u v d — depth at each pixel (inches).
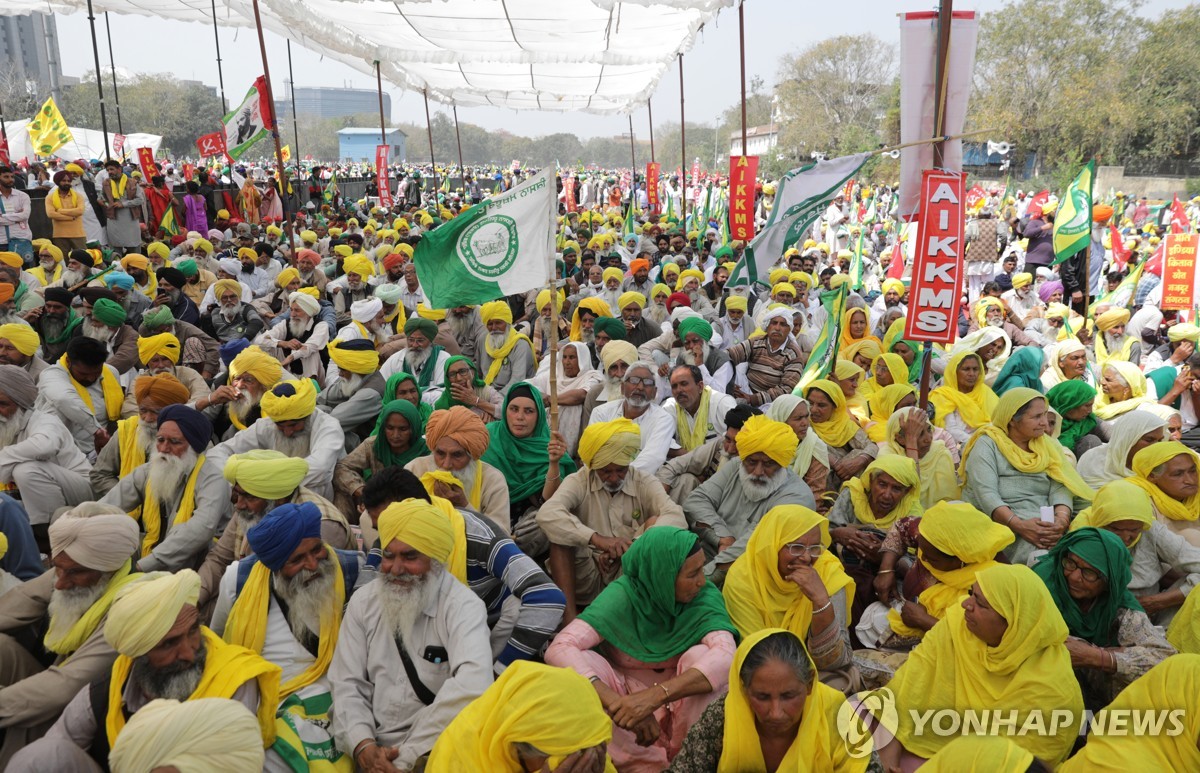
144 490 185.8
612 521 189.8
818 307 467.5
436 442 188.5
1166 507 187.0
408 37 593.9
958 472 225.0
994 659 130.7
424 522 133.1
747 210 502.6
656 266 609.6
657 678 145.2
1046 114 1706.4
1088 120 1642.5
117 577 137.2
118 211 612.7
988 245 663.8
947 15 215.5
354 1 474.9
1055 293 466.3
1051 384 320.2
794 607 153.3
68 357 241.1
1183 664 115.8
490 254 215.8
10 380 207.2
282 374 239.5
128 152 1713.8
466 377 251.3
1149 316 425.1
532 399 224.7
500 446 224.7
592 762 107.1
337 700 134.4
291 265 465.4
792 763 114.0
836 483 241.3
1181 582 173.8
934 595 167.0
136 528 138.9
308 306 333.7
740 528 196.2
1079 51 1657.2
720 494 201.5
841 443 247.0
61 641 132.4
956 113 221.0
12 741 127.3
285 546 137.2
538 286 212.7
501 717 107.7
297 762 125.2
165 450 178.5
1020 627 128.4
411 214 936.3
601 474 188.7
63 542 131.9
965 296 675.4
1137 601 165.6
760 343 330.0
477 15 515.2
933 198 218.8
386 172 788.6
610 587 151.0
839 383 285.4
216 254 601.6
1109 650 144.6
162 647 117.7
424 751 127.6
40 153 986.7
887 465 192.4
